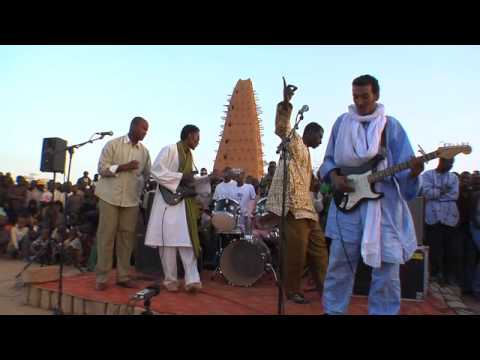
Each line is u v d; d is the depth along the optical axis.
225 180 8.16
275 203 5.11
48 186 11.81
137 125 5.67
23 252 10.60
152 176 5.44
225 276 6.24
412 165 3.28
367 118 3.50
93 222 9.34
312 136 5.50
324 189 4.93
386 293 3.41
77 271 8.59
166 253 5.45
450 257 7.09
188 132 5.57
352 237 3.49
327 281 3.67
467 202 7.10
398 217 3.39
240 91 32.19
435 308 4.95
